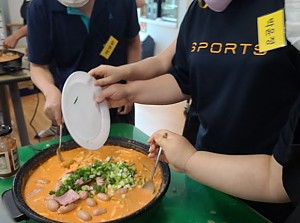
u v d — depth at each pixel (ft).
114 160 3.05
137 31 5.04
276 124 2.57
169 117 10.59
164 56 3.67
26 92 11.51
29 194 2.56
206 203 2.65
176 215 2.51
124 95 3.19
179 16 12.91
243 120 2.65
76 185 2.62
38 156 2.94
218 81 2.71
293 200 1.71
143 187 2.66
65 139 3.55
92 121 2.87
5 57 6.35
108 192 2.61
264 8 2.45
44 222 2.08
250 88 2.51
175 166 2.27
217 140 2.92
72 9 4.09
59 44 4.33
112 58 4.68
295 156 1.65
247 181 1.96
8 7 11.87
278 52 2.33
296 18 1.84
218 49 2.66
